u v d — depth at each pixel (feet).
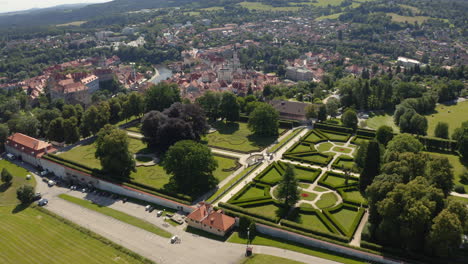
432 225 384.47
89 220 514.27
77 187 632.79
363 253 410.93
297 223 477.36
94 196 595.47
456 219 372.38
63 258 431.02
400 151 567.18
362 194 537.24
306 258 415.85
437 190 415.03
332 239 436.76
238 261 411.95
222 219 472.03
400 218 401.29
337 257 416.87
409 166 485.97
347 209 510.58
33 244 461.37
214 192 570.05
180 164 571.69
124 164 625.82
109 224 501.56
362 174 533.14
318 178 608.60
